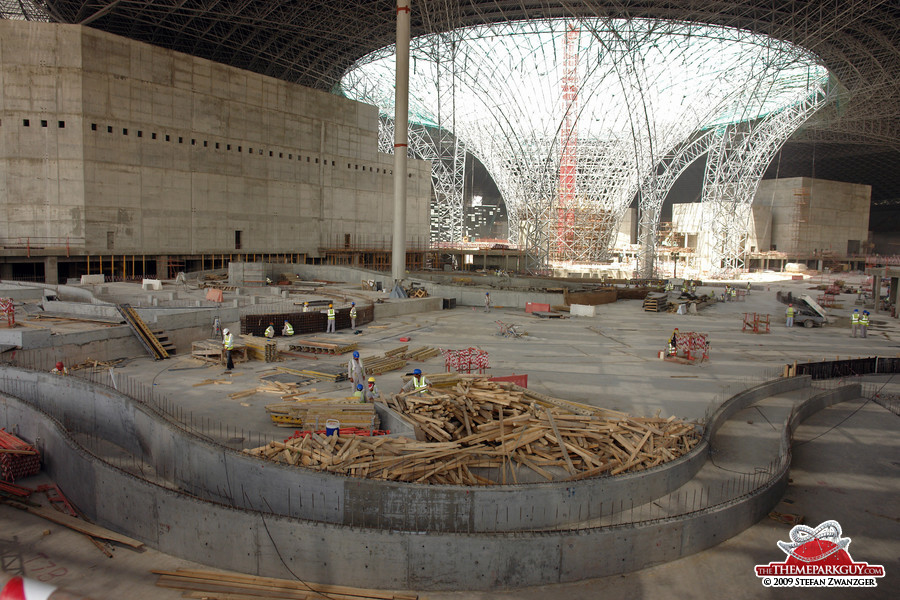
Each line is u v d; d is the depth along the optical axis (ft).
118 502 42.93
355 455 42.80
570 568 36.58
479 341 108.47
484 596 35.45
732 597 35.01
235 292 145.07
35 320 92.63
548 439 49.06
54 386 63.93
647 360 94.63
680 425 53.93
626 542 37.22
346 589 35.88
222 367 79.30
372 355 91.45
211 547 38.52
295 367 80.12
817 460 56.39
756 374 85.51
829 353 106.32
